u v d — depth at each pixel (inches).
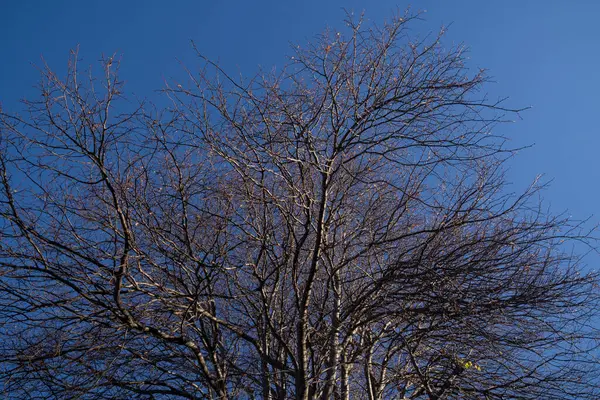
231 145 284.5
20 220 262.8
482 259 290.0
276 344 335.3
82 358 281.9
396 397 330.6
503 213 294.5
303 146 292.0
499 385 304.7
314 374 303.4
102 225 282.2
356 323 311.1
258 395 309.4
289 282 340.8
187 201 285.1
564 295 297.4
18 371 276.1
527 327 298.8
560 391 299.9
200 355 294.7
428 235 319.0
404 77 290.7
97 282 283.4
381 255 323.6
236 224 292.5
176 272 306.2
